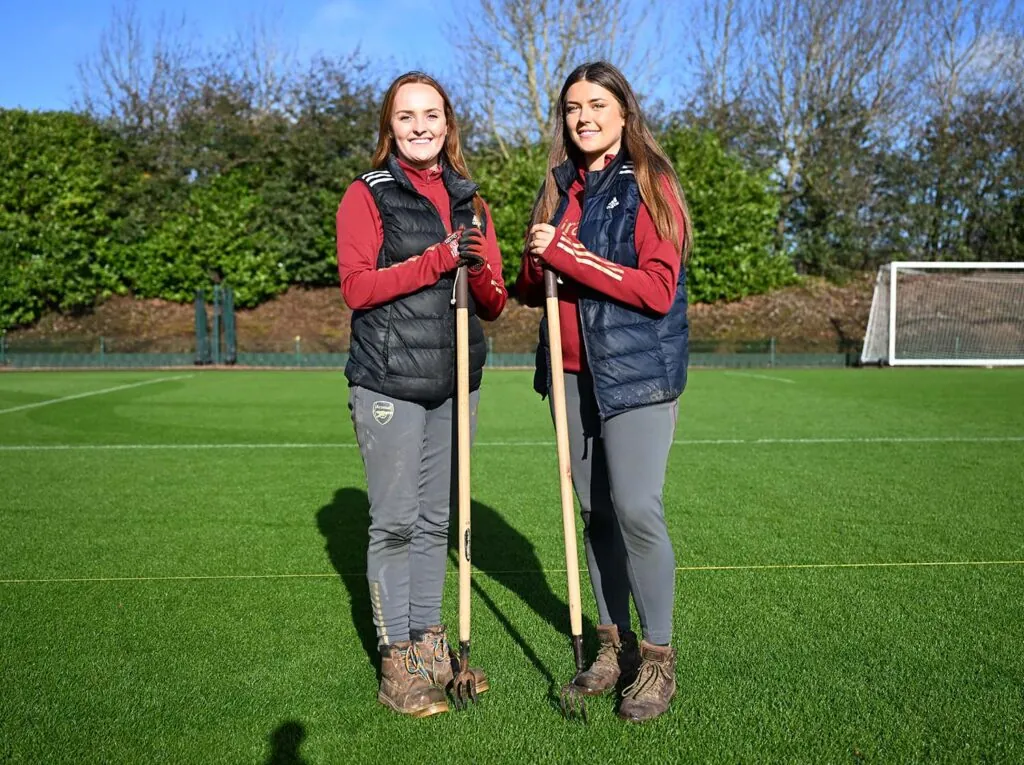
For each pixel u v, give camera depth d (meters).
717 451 7.31
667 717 2.56
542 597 3.65
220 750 2.39
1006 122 22.81
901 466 6.59
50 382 14.80
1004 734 2.45
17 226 20.34
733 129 24.38
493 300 2.89
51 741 2.43
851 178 23.31
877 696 2.68
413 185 2.73
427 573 2.87
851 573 3.91
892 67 23.69
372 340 2.67
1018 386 13.76
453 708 2.65
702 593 3.64
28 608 3.50
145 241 21.80
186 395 12.41
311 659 3.01
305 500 5.50
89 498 5.54
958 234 23.34
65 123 21.22
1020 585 3.74
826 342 21.12
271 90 25.56
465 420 2.64
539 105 23.58
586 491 2.83
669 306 2.56
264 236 22.00
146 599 3.62
